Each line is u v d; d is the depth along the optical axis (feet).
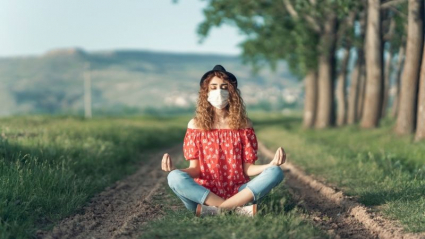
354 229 21.25
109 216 23.85
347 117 106.01
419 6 56.75
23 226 19.76
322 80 101.86
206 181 21.09
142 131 76.02
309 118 110.63
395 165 35.94
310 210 24.35
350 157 43.24
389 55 104.06
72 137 46.91
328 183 31.42
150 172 39.91
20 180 24.16
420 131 52.16
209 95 20.71
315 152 48.78
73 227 21.29
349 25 89.15
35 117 80.94
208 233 17.99
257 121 211.20
